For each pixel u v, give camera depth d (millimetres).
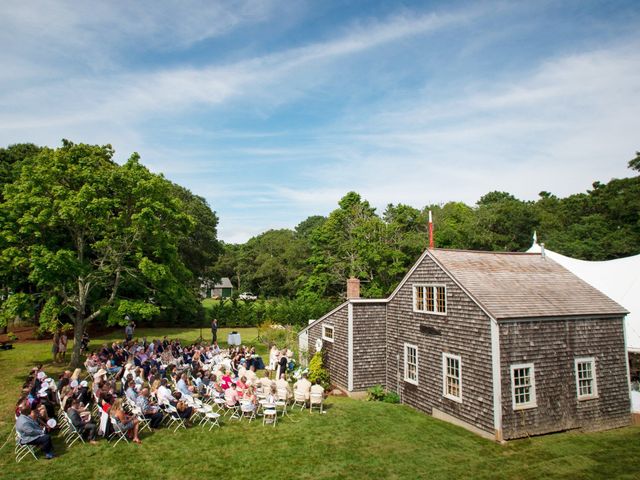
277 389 17797
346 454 13547
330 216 54312
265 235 90750
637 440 15359
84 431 13883
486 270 18812
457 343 17391
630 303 23547
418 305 20266
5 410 16875
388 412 18453
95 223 23734
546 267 20469
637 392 18000
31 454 12719
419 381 19688
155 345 25578
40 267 20922
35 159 24109
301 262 71500
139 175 25234
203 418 16422
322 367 24203
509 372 15484
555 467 12945
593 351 17188
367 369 22344
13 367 24516
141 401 14984
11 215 22422
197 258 50531
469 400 16531
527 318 15883
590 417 16719
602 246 52938
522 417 15492
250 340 37875
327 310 47781
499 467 12914
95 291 28734
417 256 49375
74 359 24438
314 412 17984
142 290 29922
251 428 15641
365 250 48125
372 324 22578
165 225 27578
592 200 66125
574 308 17172
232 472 11969
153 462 12414
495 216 58875
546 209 76938
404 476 12141
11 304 21188
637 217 56781
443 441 14992
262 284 75500
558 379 16328
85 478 11266
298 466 12523
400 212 53062
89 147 26266
